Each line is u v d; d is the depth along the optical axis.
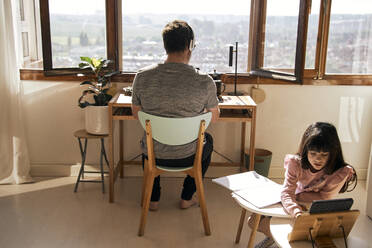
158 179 2.99
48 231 2.75
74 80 3.49
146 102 2.56
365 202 3.21
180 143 2.57
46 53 3.27
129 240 2.66
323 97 3.55
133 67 3.58
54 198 3.23
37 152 3.64
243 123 3.55
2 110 3.42
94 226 2.82
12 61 3.34
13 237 2.67
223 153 3.68
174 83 2.51
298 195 2.14
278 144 3.65
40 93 3.52
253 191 2.25
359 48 3.46
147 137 2.57
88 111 3.22
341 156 2.03
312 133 1.95
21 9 3.44
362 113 3.59
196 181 2.68
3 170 3.49
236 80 3.41
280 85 3.53
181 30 2.50
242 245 2.62
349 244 1.77
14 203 3.14
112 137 3.09
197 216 2.99
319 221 1.73
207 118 2.55
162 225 2.85
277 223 1.96
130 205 3.14
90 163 3.67
